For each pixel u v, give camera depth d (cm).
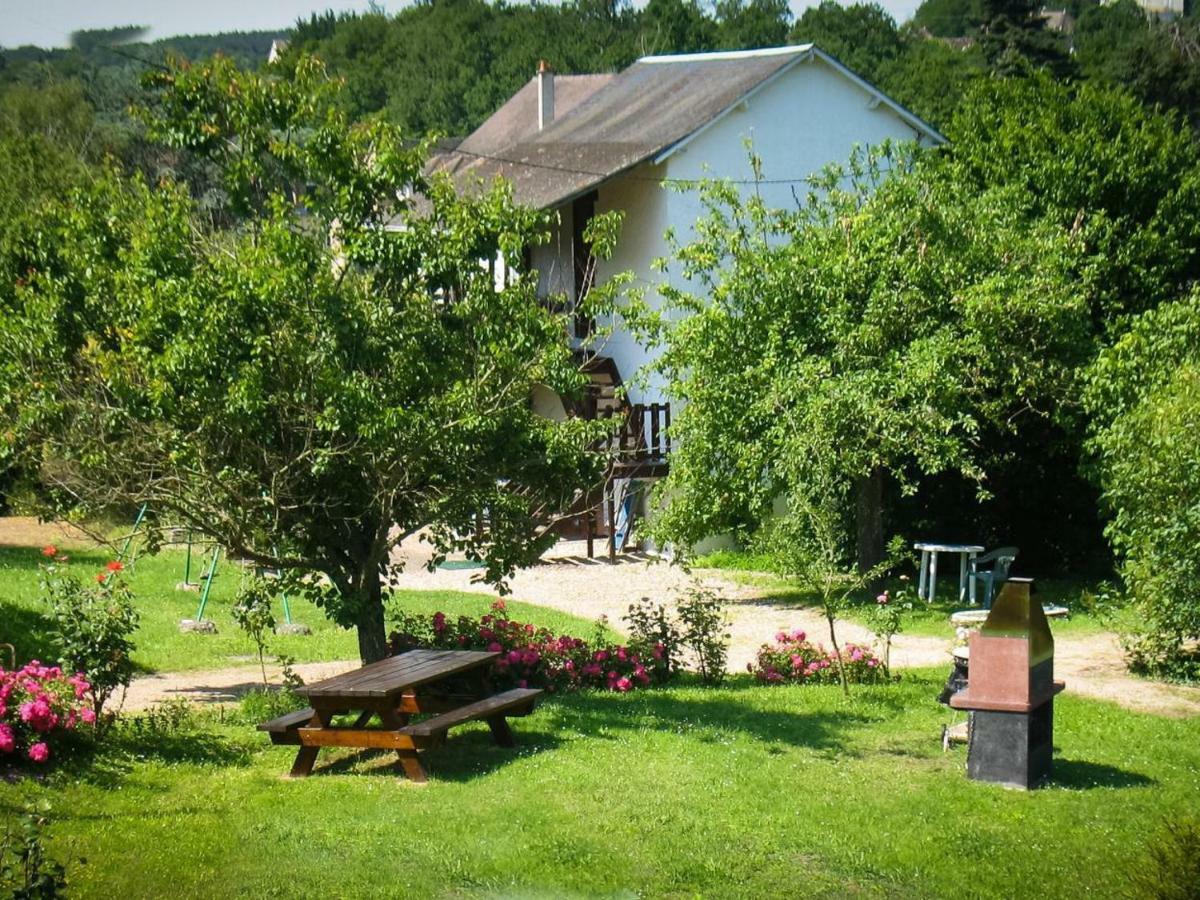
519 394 1251
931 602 2158
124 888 741
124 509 1442
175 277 1163
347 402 1155
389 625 1870
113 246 1225
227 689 1426
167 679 1499
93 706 1088
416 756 985
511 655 1351
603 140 2925
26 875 623
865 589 2225
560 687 1377
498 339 1236
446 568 2650
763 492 2052
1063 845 859
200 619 1914
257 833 848
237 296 1143
